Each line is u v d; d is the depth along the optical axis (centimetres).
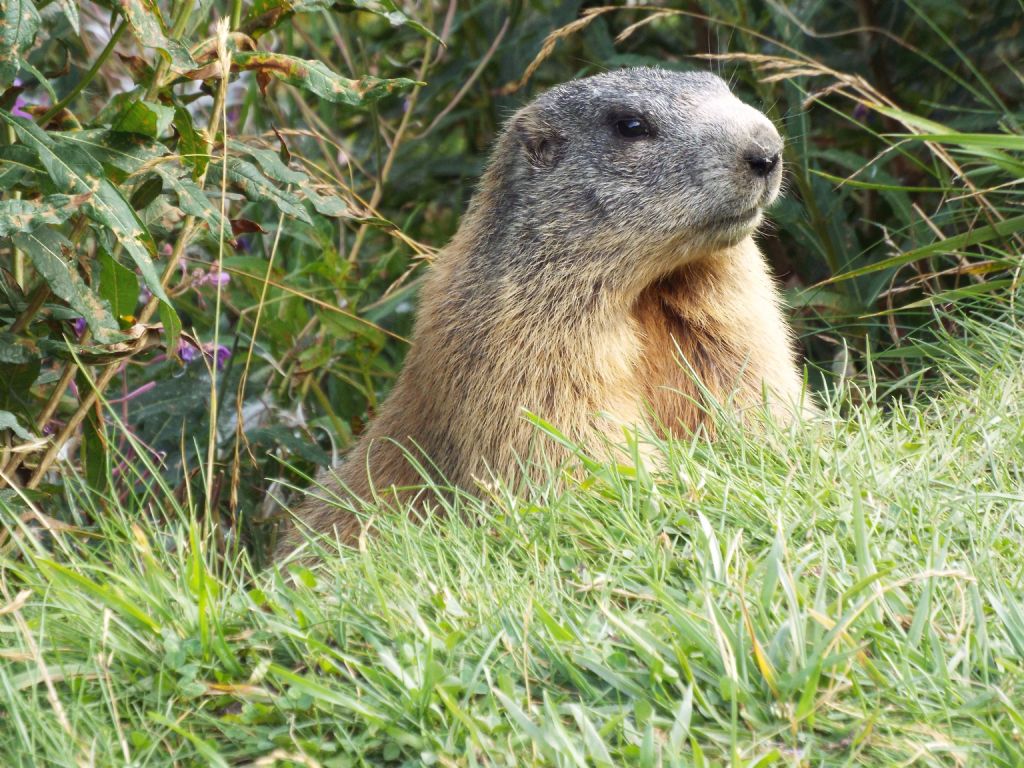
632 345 835
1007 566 527
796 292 1098
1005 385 733
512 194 862
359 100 748
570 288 820
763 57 1023
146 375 1079
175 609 525
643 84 859
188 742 453
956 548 547
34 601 563
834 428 680
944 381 862
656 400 851
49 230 682
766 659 446
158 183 729
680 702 438
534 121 869
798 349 1172
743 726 438
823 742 427
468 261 870
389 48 1319
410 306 1198
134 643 502
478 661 477
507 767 423
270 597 530
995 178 1070
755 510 579
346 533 873
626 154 831
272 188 771
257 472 1014
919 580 505
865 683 450
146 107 675
